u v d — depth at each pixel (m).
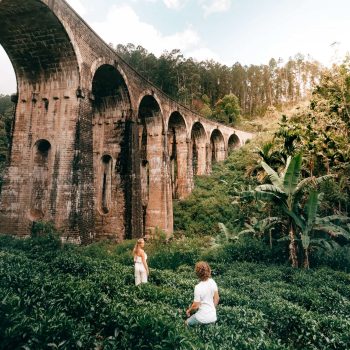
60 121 14.58
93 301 5.71
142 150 25.22
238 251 15.31
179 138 29.31
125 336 4.52
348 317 7.23
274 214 16.97
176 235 23.75
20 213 14.44
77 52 14.29
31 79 15.27
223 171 31.97
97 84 18.28
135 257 8.63
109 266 10.34
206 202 25.72
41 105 15.06
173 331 4.37
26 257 10.42
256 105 72.06
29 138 14.95
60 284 6.35
